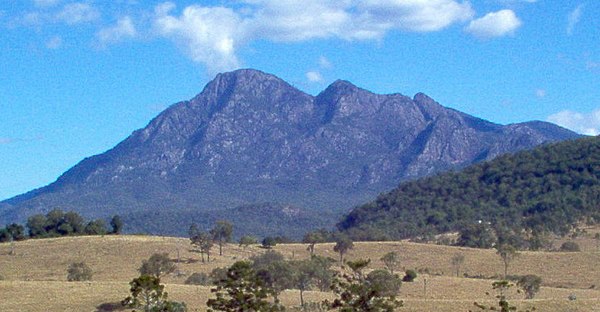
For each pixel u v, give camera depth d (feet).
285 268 273.75
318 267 293.64
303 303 254.88
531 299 275.80
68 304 245.86
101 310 238.48
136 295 216.95
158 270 350.23
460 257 448.65
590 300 259.39
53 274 376.27
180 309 225.76
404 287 335.06
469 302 250.78
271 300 263.70
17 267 398.01
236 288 206.80
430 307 241.96
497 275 412.36
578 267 432.25
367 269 398.01
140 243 456.04
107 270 386.73
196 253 437.99
